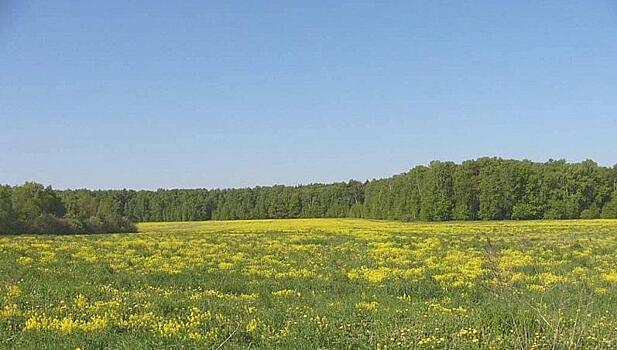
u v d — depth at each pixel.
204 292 18.61
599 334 10.50
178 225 94.25
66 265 27.02
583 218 94.50
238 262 29.34
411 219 96.81
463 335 10.94
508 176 95.31
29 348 10.34
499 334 10.80
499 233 54.19
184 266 27.17
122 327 12.21
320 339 10.97
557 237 47.47
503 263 26.31
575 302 14.30
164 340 10.84
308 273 24.11
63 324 12.05
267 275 23.59
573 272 23.22
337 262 29.06
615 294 16.92
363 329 11.75
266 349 10.30
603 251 33.66
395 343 10.43
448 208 95.62
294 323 12.26
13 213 69.12
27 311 13.88
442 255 32.41
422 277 22.41
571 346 9.66
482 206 95.88
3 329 11.91
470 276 22.19
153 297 16.64
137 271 24.73
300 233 56.06
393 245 39.50
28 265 26.70
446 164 98.94
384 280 21.80
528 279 20.92
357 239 45.94
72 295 16.78
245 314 13.77
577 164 97.25
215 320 12.75
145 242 43.75
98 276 22.22
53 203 75.81
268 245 40.66
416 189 98.56
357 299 17.06
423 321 12.47
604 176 94.62
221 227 78.56
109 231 74.75
